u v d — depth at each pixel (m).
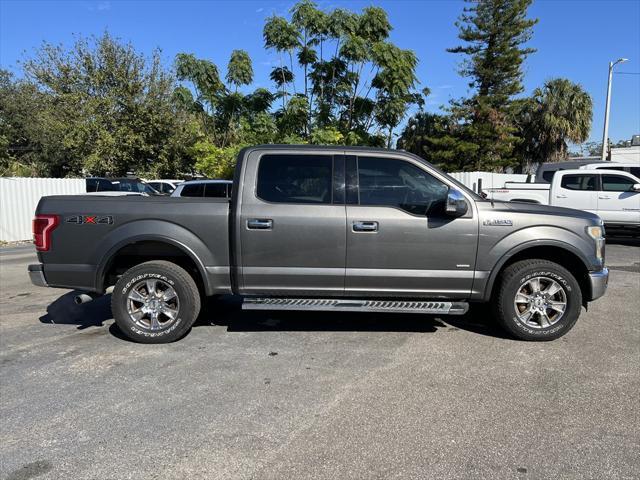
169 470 2.87
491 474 2.81
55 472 2.85
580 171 12.54
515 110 29.17
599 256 5.03
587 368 4.34
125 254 5.21
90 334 5.39
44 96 24.42
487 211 4.89
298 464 2.91
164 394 3.86
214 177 19.39
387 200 4.92
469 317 5.98
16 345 5.04
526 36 29.00
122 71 23.66
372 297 5.02
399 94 19.83
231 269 4.98
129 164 23.77
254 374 4.24
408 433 3.25
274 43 19.12
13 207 15.36
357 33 19.38
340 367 4.39
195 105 23.86
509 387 3.96
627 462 2.92
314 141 18.14
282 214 4.84
